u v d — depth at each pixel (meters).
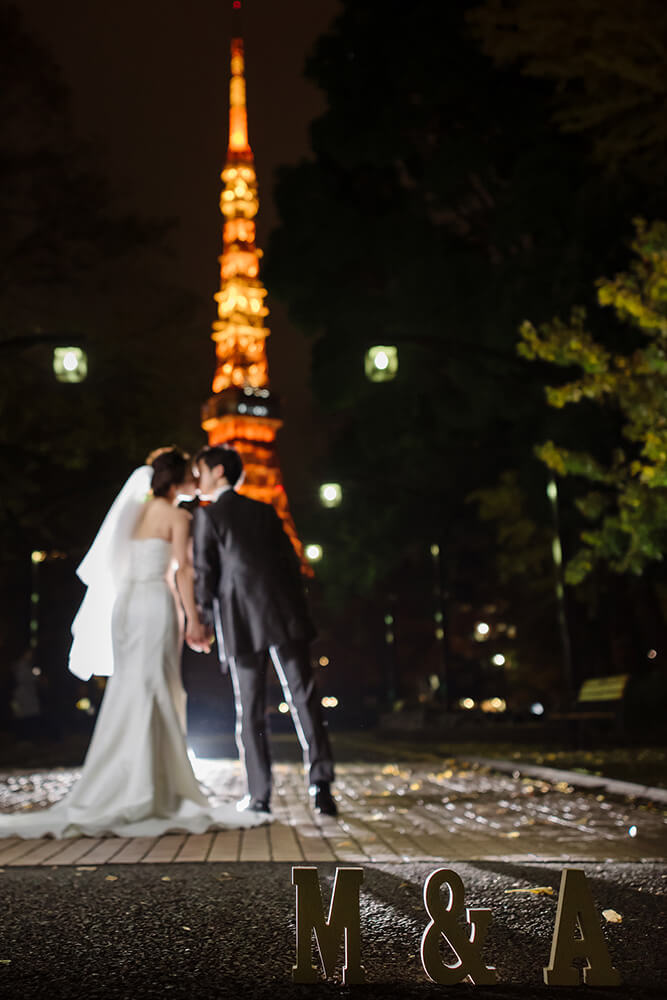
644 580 28.70
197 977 3.22
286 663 7.93
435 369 35.19
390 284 34.91
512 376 28.78
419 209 35.91
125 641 7.29
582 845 6.09
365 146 34.88
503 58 13.62
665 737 19.67
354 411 40.62
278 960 3.45
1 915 4.21
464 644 64.69
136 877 5.12
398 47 32.78
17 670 31.91
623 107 13.50
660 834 6.59
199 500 7.92
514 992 3.05
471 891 4.62
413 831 6.84
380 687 71.88
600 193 24.16
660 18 11.84
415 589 54.97
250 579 7.79
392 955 3.54
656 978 3.22
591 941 3.11
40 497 33.44
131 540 7.55
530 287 27.91
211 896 4.60
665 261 12.59
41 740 29.83
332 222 36.53
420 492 40.53
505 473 36.00
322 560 44.66
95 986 3.12
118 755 7.05
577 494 27.11
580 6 12.22
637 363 13.55
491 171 32.88
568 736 17.50
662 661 29.92
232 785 11.61
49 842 6.48
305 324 38.06
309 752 7.91
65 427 29.05
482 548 48.81
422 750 19.83
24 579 45.88
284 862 5.53
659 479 12.98
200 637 7.78
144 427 30.00
